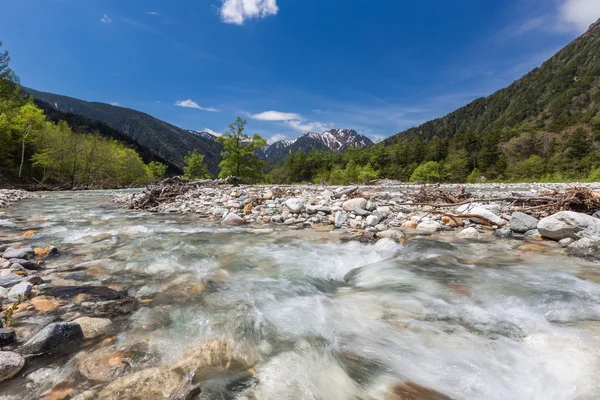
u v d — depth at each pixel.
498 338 2.67
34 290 3.45
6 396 1.81
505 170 79.00
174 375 2.06
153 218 9.60
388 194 13.04
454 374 2.22
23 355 2.19
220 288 3.74
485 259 5.07
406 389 2.06
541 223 6.38
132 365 2.14
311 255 5.35
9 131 33.66
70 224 8.23
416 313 3.17
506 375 2.20
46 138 38.19
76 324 2.49
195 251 5.47
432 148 109.12
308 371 2.19
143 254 5.16
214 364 2.21
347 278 4.44
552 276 4.15
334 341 2.62
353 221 8.09
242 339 2.57
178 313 3.00
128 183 54.41
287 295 3.61
